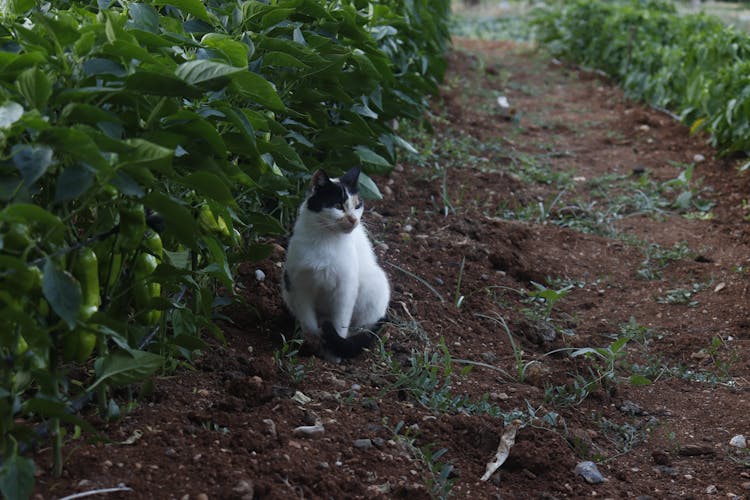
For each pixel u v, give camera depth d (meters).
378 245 7.78
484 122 13.27
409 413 5.15
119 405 4.62
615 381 6.14
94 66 3.92
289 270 5.88
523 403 5.61
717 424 5.67
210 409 4.75
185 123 4.13
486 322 6.95
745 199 10.26
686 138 12.69
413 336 6.37
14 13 4.61
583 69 18.27
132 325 4.66
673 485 4.89
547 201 10.20
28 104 3.64
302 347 5.90
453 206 9.37
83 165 3.55
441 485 4.44
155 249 4.46
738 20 24.83
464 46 21.81
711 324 7.32
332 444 4.63
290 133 6.39
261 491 4.03
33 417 4.30
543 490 4.67
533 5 30.95
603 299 7.86
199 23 5.69
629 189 10.74
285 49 6.07
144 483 3.93
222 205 4.53
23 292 3.48
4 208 3.53
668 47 15.38
